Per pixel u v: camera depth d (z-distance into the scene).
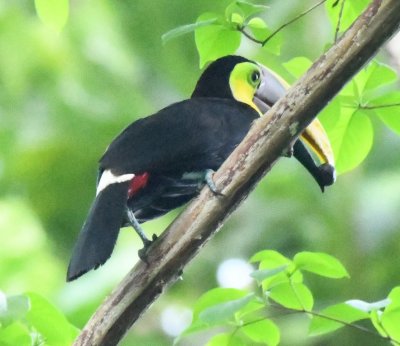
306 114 6.16
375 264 12.29
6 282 10.95
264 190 12.87
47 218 12.90
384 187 12.32
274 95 8.06
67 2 7.04
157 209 7.39
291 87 6.19
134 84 13.34
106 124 13.08
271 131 6.18
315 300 12.12
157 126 7.09
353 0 7.15
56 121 13.08
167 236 6.29
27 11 13.28
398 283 12.22
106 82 13.25
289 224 12.64
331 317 6.39
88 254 6.31
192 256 6.29
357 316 6.35
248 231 12.74
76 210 12.94
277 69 12.65
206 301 6.43
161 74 13.51
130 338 12.40
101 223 6.47
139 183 6.86
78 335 6.35
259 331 6.61
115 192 6.70
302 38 12.75
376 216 12.29
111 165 6.88
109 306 6.27
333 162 7.21
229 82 8.09
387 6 6.06
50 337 6.62
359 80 7.16
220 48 7.13
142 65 13.58
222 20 6.95
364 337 11.68
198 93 8.22
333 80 6.12
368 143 7.32
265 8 6.85
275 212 12.72
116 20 13.48
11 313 6.11
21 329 6.59
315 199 12.63
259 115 7.70
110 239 6.39
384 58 9.71
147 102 13.37
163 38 6.80
